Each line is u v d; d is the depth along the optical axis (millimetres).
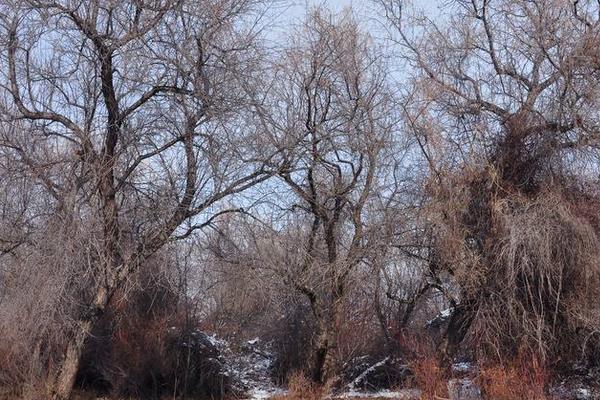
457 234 17281
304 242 19719
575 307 16156
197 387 21844
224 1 16906
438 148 18078
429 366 17234
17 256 15750
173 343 21922
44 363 16578
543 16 17781
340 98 19547
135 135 16688
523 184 17484
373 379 21797
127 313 21312
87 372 20703
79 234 15438
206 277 21953
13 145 16016
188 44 16688
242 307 24750
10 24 16031
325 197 19734
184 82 16797
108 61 16516
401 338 21469
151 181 17062
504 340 16609
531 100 17781
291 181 18953
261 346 25375
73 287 15836
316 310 20594
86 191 16078
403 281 21000
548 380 16141
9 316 15086
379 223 18969
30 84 16422
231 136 17203
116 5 16375
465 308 17891
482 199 17578
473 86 18578
